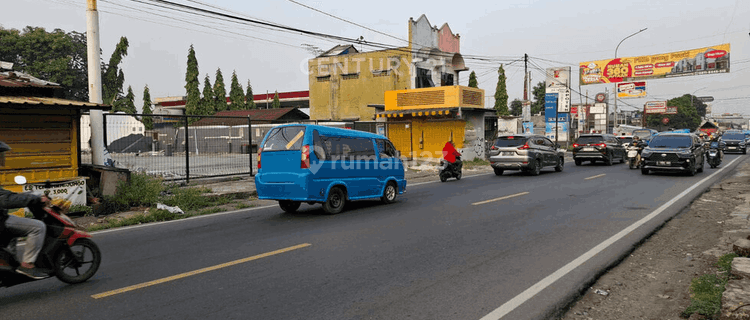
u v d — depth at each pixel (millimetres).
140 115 12117
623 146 25656
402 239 6941
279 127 9195
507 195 11969
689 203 10414
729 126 150875
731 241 6746
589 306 4344
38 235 4590
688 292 4695
